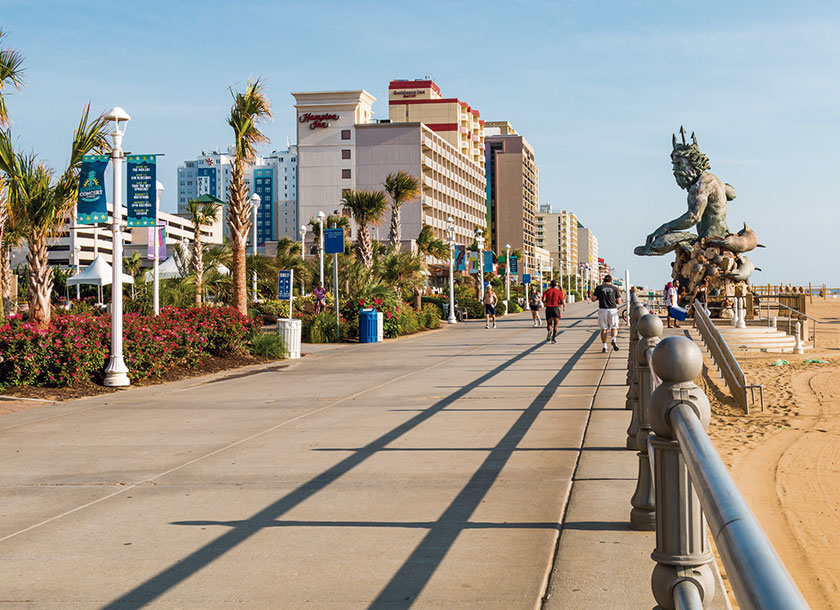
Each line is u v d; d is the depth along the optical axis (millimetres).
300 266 43562
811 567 5965
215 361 19281
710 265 40312
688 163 42469
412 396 12773
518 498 5969
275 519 5559
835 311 61906
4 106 15992
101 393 14078
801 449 10320
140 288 31625
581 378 14719
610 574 4234
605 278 21844
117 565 4621
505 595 3980
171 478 7023
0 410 11977
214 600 4023
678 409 2637
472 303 52344
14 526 5539
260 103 23672
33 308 15953
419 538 5020
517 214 191875
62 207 16188
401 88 148625
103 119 16281
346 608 3871
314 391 13891
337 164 121688
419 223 118312
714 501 1604
